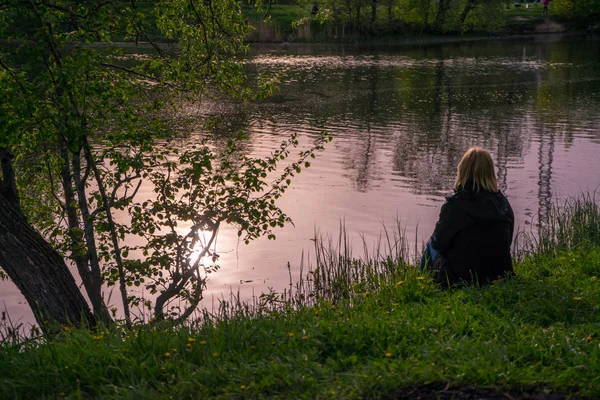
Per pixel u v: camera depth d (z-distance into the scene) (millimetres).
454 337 5074
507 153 19469
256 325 5277
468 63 44938
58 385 4566
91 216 7422
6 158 6996
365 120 24734
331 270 9375
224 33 8938
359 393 4156
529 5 84875
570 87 33312
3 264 6578
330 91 31906
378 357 4762
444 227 6598
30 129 7113
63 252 8234
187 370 4559
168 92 9242
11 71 6840
